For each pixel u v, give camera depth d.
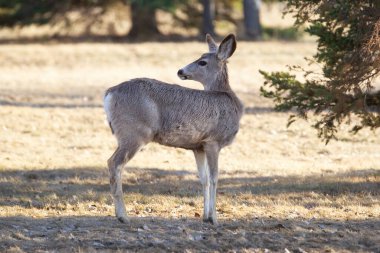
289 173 30.91
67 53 73.38
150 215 23.33
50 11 85.50
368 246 19.75
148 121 20.72
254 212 23.75
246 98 51.56
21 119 41.94
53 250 18.86
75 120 42.75
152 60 70.62
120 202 21.23
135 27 87.56
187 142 21.22
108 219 22.11
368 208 24.27
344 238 20.28
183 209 24.33
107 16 92.88
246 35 87.06
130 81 21.05
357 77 25.67
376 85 53.69
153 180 29.28
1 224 21.16
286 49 77.12
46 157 33.28
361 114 27.80
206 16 86.06
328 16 26.44
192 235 20.20
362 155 35.44
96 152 35.19
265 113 45.88
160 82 21.20
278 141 38.56
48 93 52.69
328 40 27.25
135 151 20.75
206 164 21.84
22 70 65.06
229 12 94.75
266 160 34.31
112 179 20.94
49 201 25.12
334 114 27.52
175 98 20.94
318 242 19.92
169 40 85.12
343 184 27.97
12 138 37.41
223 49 22.45
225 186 28.03
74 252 18.69
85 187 27.64
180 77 22.59
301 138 39.28
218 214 23.42
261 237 20.20
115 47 77.31
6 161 31.75
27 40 84.19
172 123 20.84
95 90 54.97
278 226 21.31
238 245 19.50
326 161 34.19
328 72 26.53
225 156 35.09
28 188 27.03
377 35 24.70
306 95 27.62
